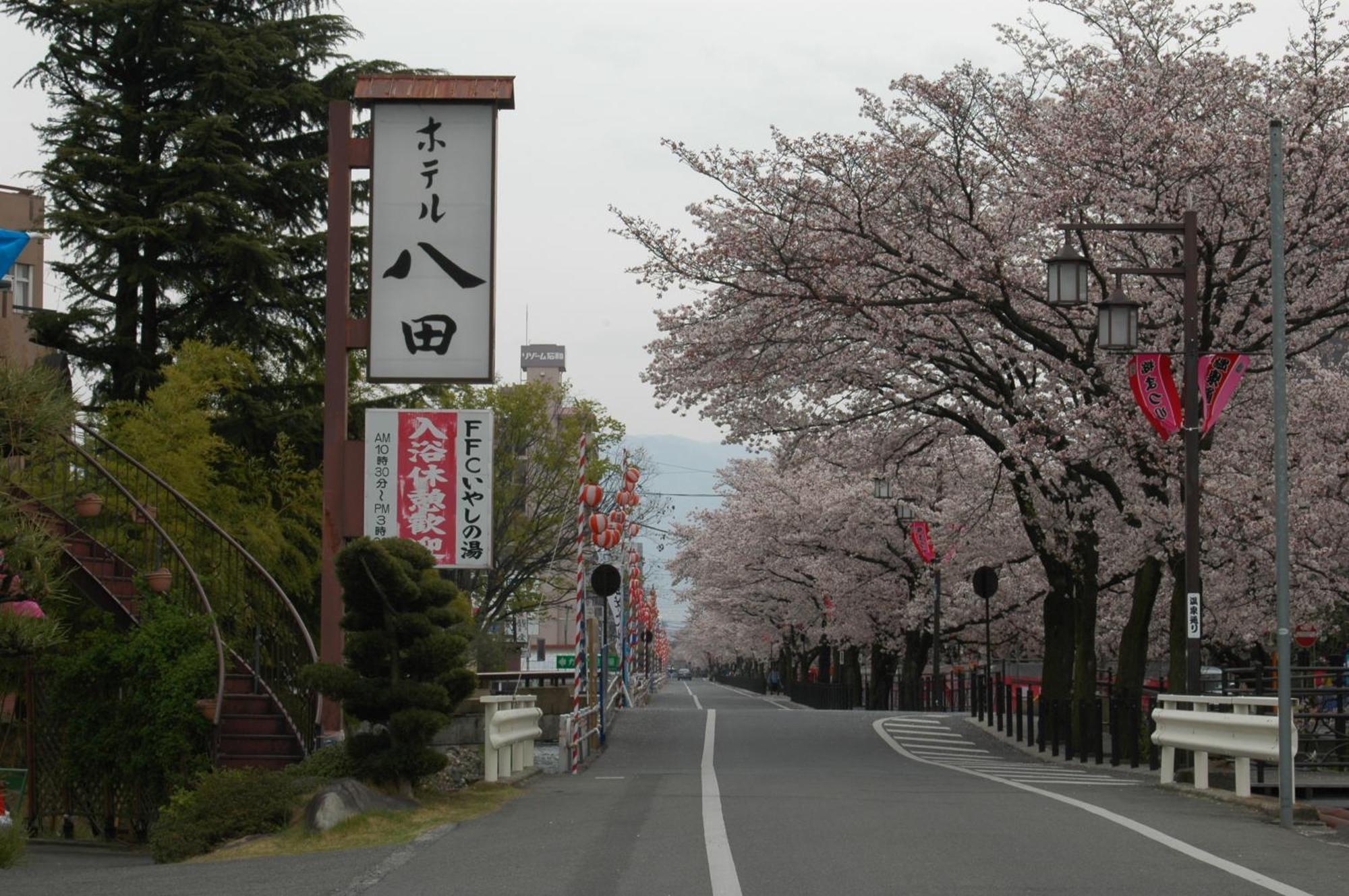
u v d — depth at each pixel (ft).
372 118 54.03
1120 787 51.78
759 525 162.91
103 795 56.49
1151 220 70.59
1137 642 78.07
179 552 56.44
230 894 27.91
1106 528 82.43
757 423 85.30
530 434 139.95
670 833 34.91
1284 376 41.01
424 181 53.78
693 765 65.05
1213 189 67.82
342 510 54.13
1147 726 72.69
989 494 107.24
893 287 76.95
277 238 89.56
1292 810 39.14
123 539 64.28
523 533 138.62
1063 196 69.05
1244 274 69.82
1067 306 66.59
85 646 57.41
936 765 67.31
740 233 74.74
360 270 91.71
